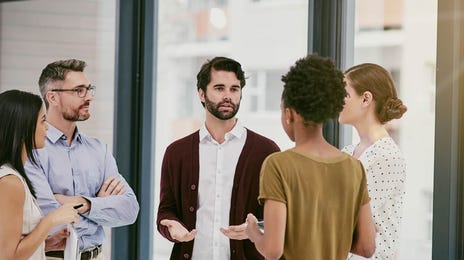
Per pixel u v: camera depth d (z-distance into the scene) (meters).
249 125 4.07
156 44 4.13
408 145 3.25
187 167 2.99
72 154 3.17
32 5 4.50
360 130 2.94
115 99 4.14
